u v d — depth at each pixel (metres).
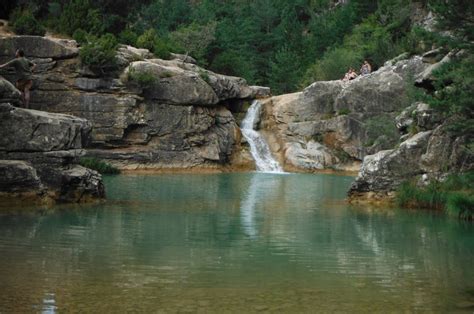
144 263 11.70
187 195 24.39
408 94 36.84
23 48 36.28
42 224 15.96
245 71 65.94
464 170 21.30
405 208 21.47
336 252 13.36
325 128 43.41
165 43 50.19
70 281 10.11
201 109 40.84
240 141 43.84
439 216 19.53
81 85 37.41
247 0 97.38
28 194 19.20
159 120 39.12
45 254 12.23
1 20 40.53
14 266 11.08
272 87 69.75
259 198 24.20
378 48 57.94
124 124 37.91
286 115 44.81
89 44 37.44
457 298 9.58
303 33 88.25
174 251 13.01
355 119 42.50
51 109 36.94
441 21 20.94
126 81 38.12
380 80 42.19
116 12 55.22
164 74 39.31
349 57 58.91
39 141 19.86
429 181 21.70
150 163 38.50
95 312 8.45
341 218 18.86
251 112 46.62
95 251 12.70
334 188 29.34
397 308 9.00
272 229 16.45
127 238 14.40
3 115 19.52
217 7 93.25
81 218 17.23
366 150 41.72
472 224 17.88
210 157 40.56
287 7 91.38
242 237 15.06
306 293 9.79
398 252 13.46
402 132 27.14
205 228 16.31
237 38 77.00
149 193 24.59
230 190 27.19
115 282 10.14
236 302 9.16
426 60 25.58
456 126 19.95
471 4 20.06
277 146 44.75
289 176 37.22
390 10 65.75
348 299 9.46
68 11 43.97
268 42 79.88
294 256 12.84
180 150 39.50
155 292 9.59
